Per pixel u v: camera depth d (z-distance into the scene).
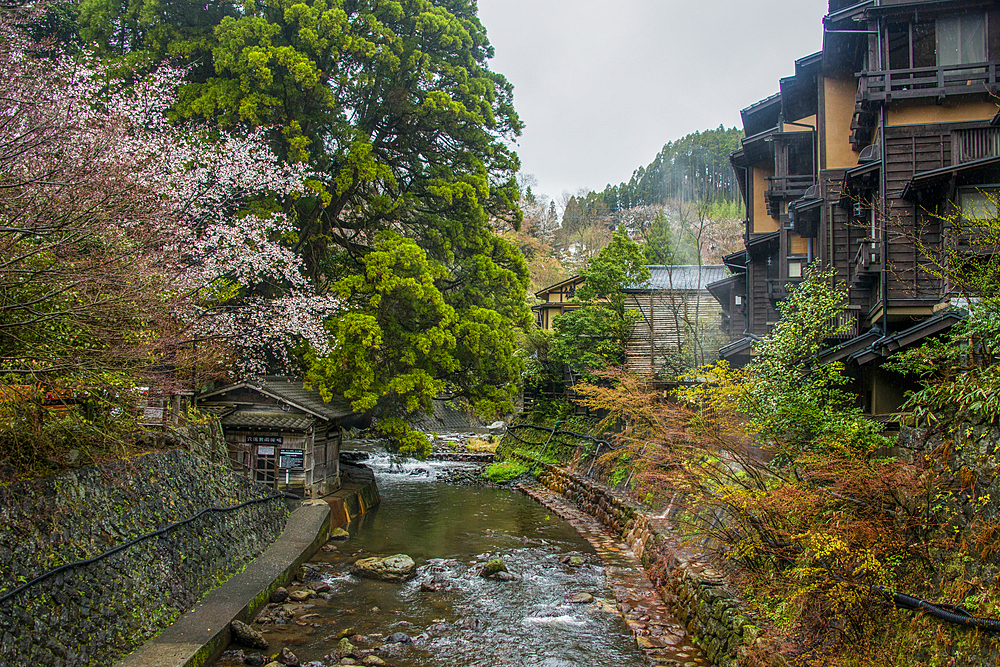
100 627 7.30
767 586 8.23
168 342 8.25
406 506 19.58
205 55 16.59
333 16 16.53
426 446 17.31
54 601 6.80
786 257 19.89
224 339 12.56
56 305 7.21
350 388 15.86
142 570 8.48
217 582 10.22
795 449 9.55
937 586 6.32
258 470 15.45
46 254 6.84
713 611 9.24
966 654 5.50
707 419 11.38
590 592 11.77
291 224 15.05
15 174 6.49
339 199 18.20
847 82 18.06
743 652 7.90
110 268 6.62
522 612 10.73
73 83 9.51
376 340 15.65
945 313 10.78
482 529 16.78
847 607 6.63
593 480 20.45
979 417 6.95
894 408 12.06
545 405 29.06
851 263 16.70
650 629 9.97
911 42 14.50
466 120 18.80
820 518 7.59
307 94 16.52
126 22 16.92
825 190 17.28
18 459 7.32
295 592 11.09
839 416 10.29
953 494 6.74
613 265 23.94
